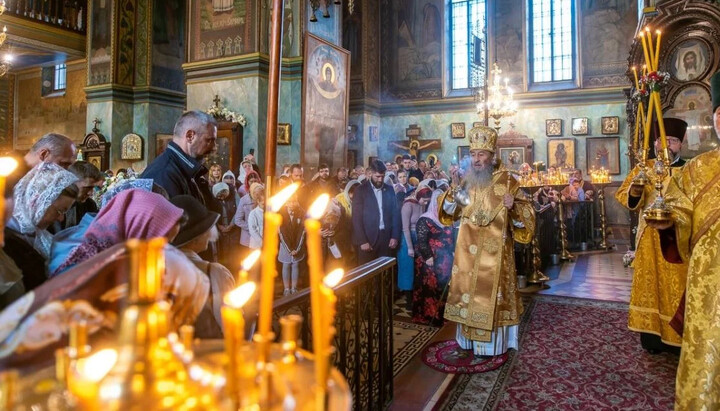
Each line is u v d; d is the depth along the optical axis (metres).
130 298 0.63
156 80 13.43
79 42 14.62
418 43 16.88
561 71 15.38
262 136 9.35
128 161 13.16
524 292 6.25
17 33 13.09
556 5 15.46
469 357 3.79
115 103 13.07
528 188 7.98
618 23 14.55
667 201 2.27
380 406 2.84
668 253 2.35
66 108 18.02
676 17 7.34
